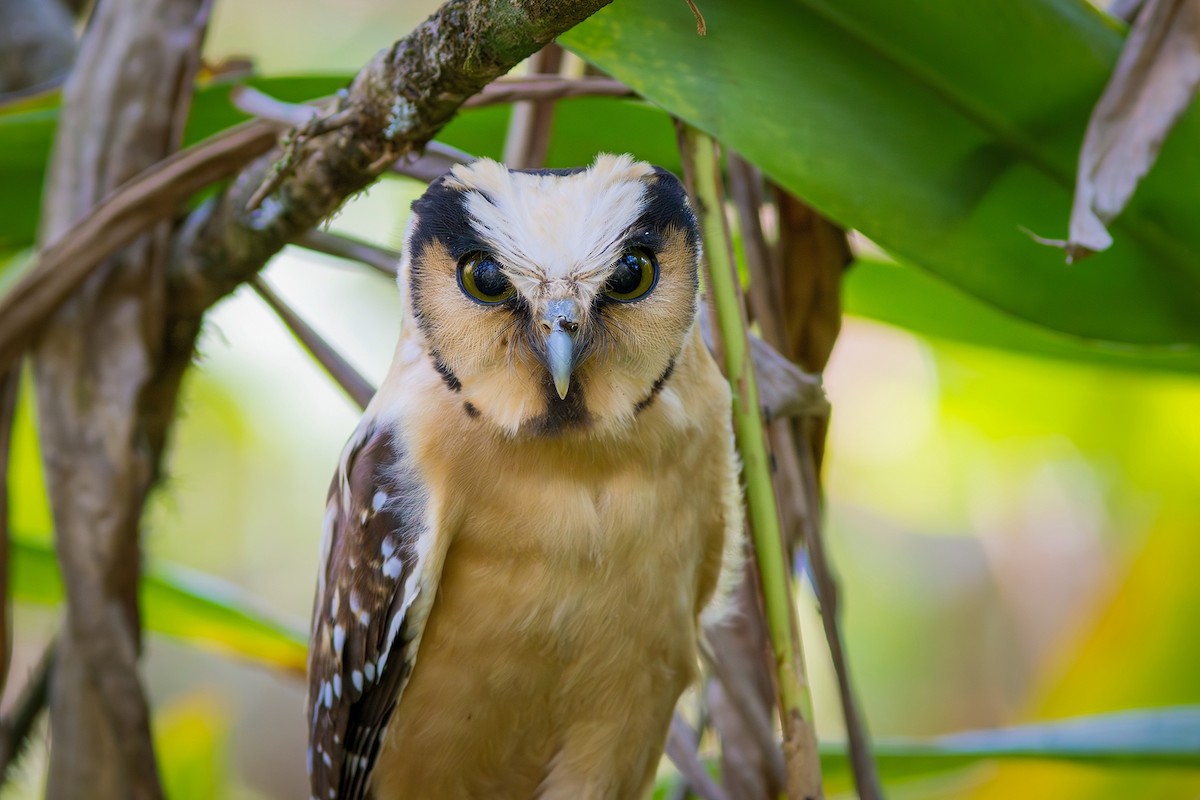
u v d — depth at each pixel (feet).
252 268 7.91
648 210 7.85
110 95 7.93
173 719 8.23
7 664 7.94
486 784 7.99
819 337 7.92
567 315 7.81
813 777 7.70
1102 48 7.73
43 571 8.20
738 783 7.89
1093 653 8.32
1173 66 7.68
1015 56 7.73
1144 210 7.78
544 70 7.95
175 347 7.98
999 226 7.80
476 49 7.59
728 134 7.75
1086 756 7.97
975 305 8.16
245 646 8.18
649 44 7.75
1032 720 8.34
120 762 7.89
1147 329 7.84
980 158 7.79
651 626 7.91
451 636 7.91
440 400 7.88
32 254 8.34
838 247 7.93
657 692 7.95
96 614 7.90
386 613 7.89
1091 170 7.69
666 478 7.89
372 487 7.90
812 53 7.75
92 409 7.92
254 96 7.87
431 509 7.88
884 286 8.18
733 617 7.92
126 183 7.91
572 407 7.85
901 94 7.77
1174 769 8.01
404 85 7.64
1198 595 8.30
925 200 7.79
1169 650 8.30
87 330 7.93
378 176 7.73
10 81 8.28
